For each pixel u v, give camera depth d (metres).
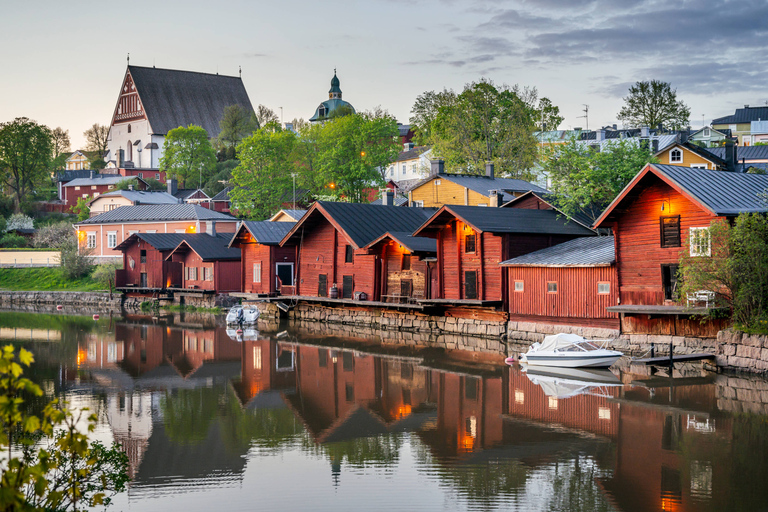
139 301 72.88
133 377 33.88
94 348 43.75
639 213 35.25
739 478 18.48
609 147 51.16
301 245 58.34
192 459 20.97
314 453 21.42
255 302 63.44
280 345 44.28
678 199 33.44
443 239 46.59
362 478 19.12
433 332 46.81
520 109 85.56
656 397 27.42
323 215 54.81
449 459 20.58
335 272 54.56
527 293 41.66
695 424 23.53
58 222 116.88
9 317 65.12
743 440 21.69
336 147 97.31
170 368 36.25
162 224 87.06
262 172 97.06
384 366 35.91
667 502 17.03
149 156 159.38
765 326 30.08
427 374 33.47
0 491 8.05
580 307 38.50
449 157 87.62
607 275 37.09
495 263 43.41
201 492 18.25
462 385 30.80
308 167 102.25
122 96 169.75
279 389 30.73
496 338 42.84
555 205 48.31
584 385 30.12
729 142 61.50
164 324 57.84
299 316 58.03
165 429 24.28
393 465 20.16
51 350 42.94
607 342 36.25
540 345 35.47
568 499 17.36
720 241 30.70
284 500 17.66
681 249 33.34
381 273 51.06
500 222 43.53
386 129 99.38
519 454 20.88
